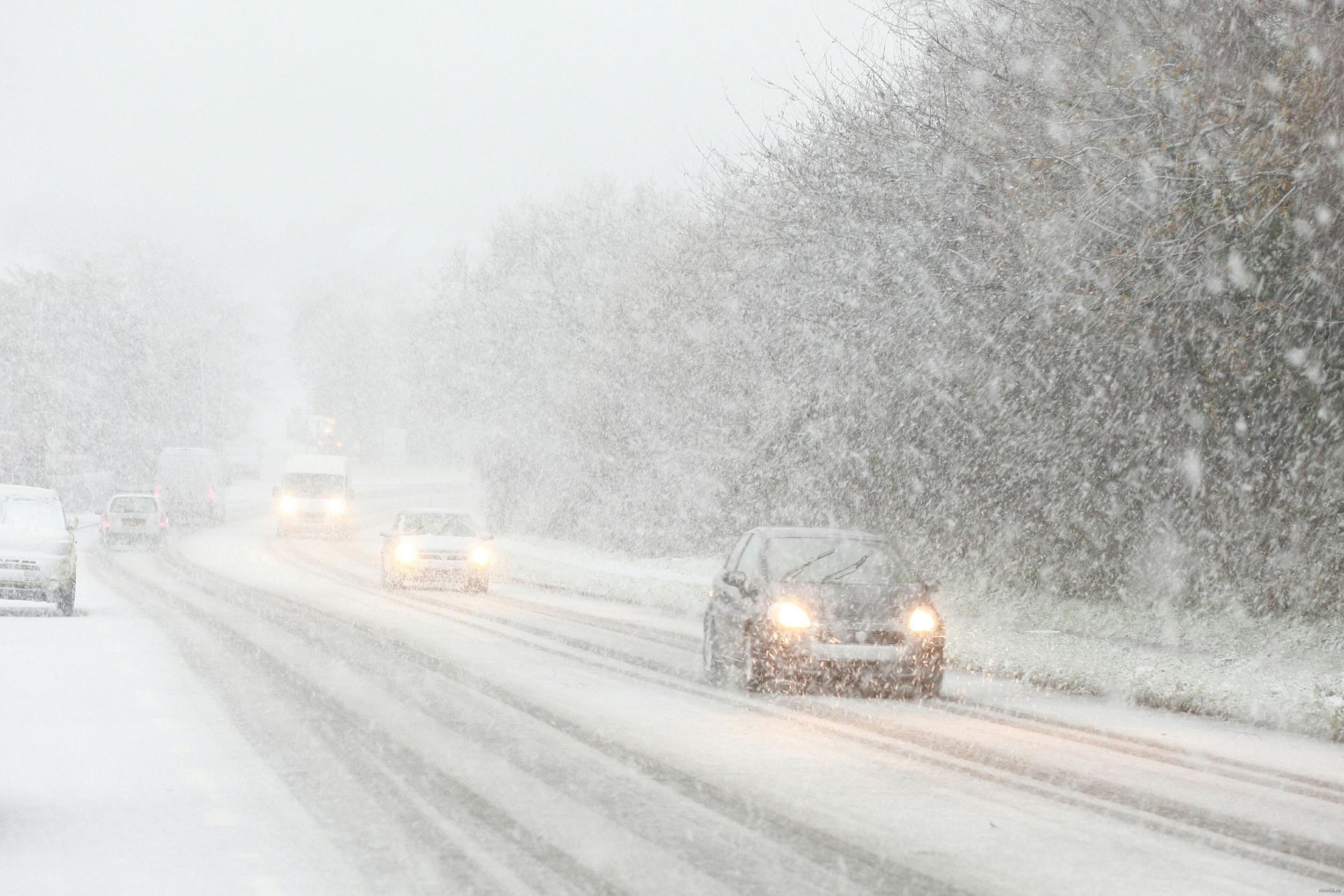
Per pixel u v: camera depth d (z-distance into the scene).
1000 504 44.72
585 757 18.53
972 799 16.17
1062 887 12.10
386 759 17.97
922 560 50.00
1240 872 12.73
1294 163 25.88
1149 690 25.97
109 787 15.76
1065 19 33.72
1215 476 35.91
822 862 12.95
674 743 19.89
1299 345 30.08
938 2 40.03
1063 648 32.78
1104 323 32.50
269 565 67.19
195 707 22.12
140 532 79.19
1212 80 27.56
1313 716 22.44
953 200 40.12
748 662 25.73
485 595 53.28
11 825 13.83
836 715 23.25
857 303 45.50
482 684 26.14
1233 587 36.56
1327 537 33.34
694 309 65.50
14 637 32.91
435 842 13.46
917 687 25.56
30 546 38.47
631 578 59.66
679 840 13.80
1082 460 39.94
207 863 12.39
